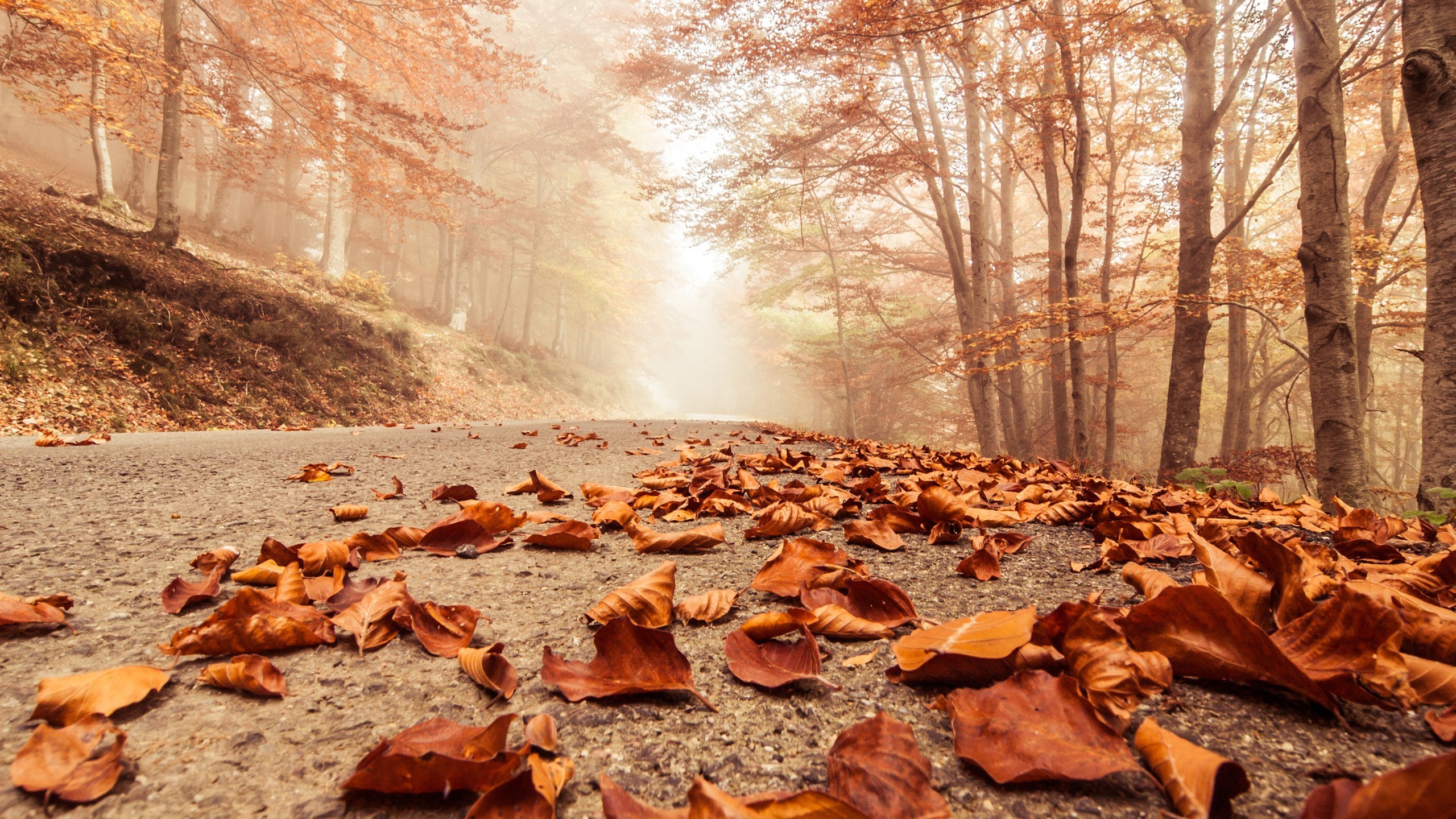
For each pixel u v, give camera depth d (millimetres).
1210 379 24578
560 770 775
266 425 10203
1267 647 929
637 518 2277
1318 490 5723
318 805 753
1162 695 1022
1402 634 961
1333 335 5621
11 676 1055
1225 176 16328
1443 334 4383
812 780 812
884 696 1045
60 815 706
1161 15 8539
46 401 7668
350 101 13047
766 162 13711
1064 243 12266
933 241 23922
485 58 14820
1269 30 8734
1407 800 562
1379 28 10672
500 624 1369
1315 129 5766
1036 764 762
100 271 9539
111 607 1428
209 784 782
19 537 2102
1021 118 12523
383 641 1236
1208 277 8781
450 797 777
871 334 20062
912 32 7488
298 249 28812
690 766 848
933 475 3396
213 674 1032
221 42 15797
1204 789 688
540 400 23438
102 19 9648
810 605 1373
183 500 2857
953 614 1447
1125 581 1601
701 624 1389
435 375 17172
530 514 2480
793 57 9492
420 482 3566
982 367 11500
